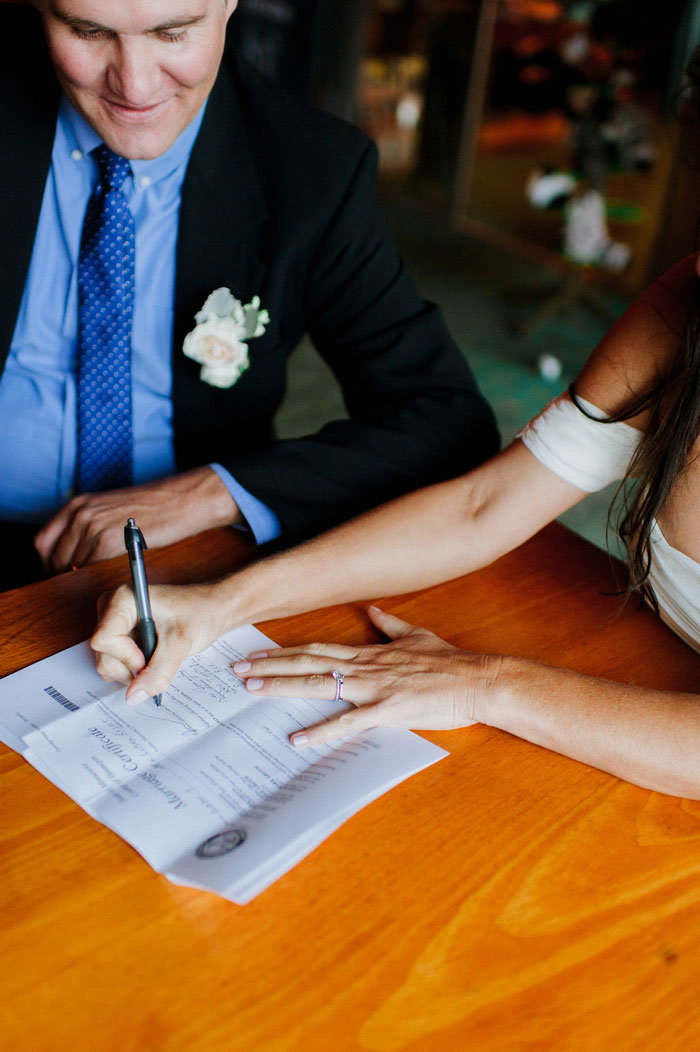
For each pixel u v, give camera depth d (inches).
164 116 46.6
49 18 42.6
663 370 43.2
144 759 34.3
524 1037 26.5
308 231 56.4
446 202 257.8
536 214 231.9
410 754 35.8
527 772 35.8
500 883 31.0
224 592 40.7
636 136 184.7
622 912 30.6
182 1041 25.2
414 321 59.1
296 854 30.7
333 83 247.6
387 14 252.4
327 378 158.4
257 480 50.8
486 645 42.8
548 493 46.6
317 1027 26.0
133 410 60.2
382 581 44.7
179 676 38.8
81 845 30.7
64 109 53.6
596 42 197.5
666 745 35.2
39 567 63.2
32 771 33.4
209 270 56.1
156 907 28.9
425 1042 26.0
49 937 27.7
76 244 56.2
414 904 29.9
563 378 165.5
